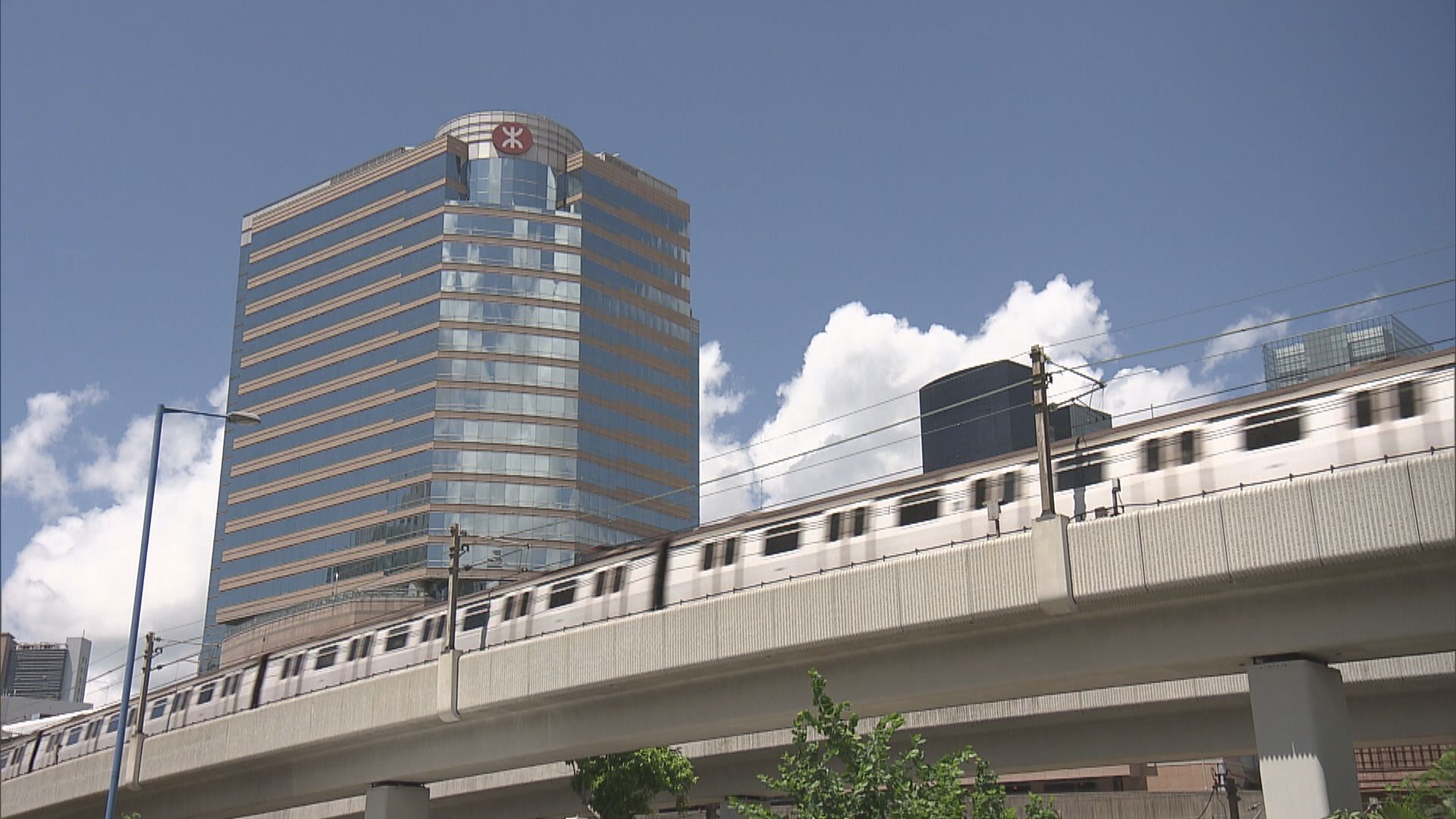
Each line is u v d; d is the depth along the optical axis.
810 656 32.84
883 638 31.02
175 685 61.16
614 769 45.56
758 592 33.16
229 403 142.25
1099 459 31.39
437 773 43.97
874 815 22.77
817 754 23.83
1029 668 29.89
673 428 136.25
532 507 122.56
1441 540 23.72
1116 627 28.83
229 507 137.38
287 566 130.00
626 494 129.12
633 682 35.94
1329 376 28.69
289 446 134.50
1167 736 39.44
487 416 124.50
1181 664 28.12
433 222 131.12
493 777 56.12
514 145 135.12
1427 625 25.08
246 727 48.66
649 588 40.34
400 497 123.62
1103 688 31.38
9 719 171.25
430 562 119.25
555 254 131.62
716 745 49.84
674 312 140.75
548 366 127.56
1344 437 27.36
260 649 111.44
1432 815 24.69
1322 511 25.17
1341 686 27.86
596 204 136.12
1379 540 24.39
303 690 52.47
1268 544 25.66
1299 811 26.06
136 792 55.12
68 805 59.12
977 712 42.31
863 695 32.53
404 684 42.62
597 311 132.25
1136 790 65.31
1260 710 27.02
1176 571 26.67
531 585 45.12
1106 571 27.61
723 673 34.88
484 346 126.81
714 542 39.25
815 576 32.16
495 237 130.75
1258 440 28.81
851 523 35.88
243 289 148.50
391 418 127.06
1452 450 23.95
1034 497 32.28
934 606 29.88
